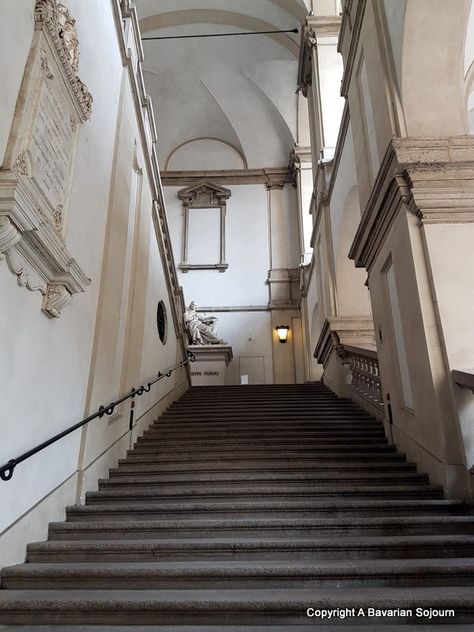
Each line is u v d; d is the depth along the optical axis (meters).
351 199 7.03
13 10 2.44
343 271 8.20
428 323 3.57
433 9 3.96
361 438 4.80
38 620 2.03
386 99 4.38
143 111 6.00
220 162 15.98
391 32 4.47
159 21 13.00
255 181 15.50
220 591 2.20
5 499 2.38
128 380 4.74
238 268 14.40
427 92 4.09
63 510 3.08
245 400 7.29
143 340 5.50
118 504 3.26
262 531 2.83
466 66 7.01
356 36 5.82
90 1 3.93
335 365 7.98
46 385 2.87
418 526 2.81
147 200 5.97
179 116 15.46
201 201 15.23
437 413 3.37
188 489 3.44
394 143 3.83
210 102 15.27
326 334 8.15
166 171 15.67
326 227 8.82
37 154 2.64
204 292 14.15
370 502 3.09
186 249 14.62
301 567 2.29
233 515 3.12
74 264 2.93
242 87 14.82
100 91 4.15
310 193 14.05
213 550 2.58
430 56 4.06
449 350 3.43
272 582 2.27
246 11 12.81
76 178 3.43
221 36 13.59
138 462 4.25
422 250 3.76
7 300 2.38
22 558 2.52
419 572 2.26
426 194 3.78
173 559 2.56
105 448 3.96
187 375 8.80
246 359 13.40
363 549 2.55
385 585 2.25
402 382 4.29
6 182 2.10
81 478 3.37
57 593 2.19
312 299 11.47
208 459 4.27
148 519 3.11
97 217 3.95
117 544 2.59
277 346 13.44
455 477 3.23
